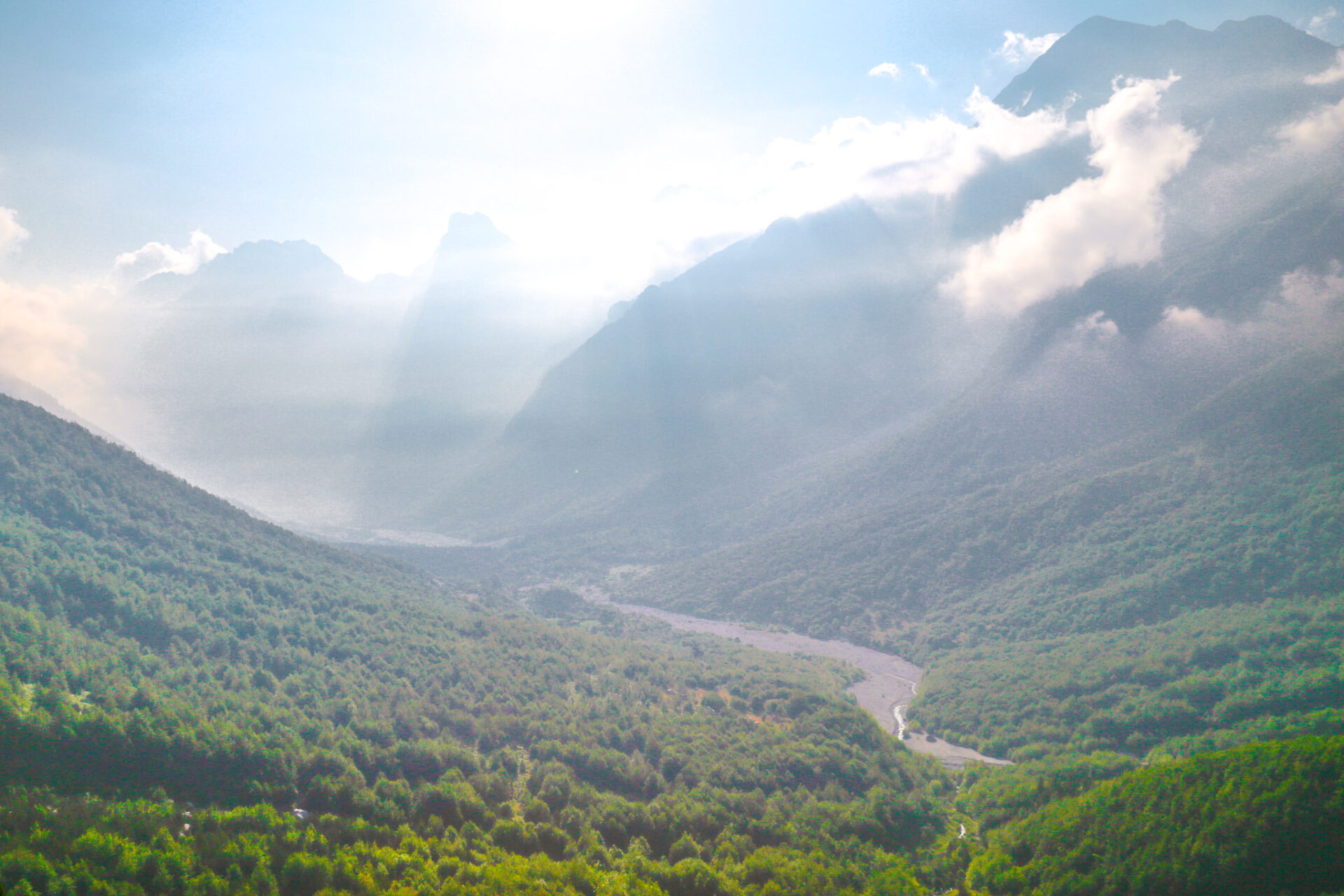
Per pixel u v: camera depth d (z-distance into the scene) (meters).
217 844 101.19
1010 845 130.00
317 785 124.50
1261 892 103.25
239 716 141.88
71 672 136.75
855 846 131.12
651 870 112.50
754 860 116.25
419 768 140.38
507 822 121.06
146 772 120.19
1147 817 118.56
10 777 111.50
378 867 103.62
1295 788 109.50
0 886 82.62
